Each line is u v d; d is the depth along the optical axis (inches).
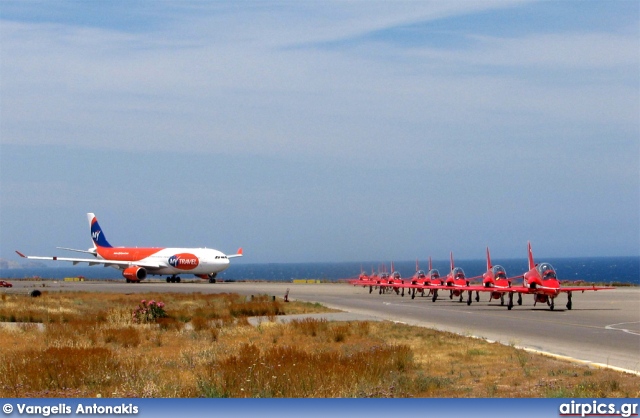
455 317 1459.2
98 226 4188.0
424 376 689.6
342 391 610.9
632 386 614.5
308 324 1192.2
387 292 2812.5
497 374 706.2
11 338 1107.3
